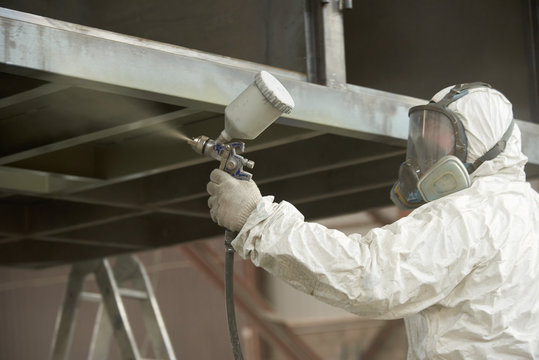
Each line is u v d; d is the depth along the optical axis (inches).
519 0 139.5
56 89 91.7
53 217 172.1
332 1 108.6
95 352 197.9
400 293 77.9
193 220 177.8
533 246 83.1
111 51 84.2
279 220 80.8
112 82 83.9
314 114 102.2
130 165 134.9
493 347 80.2
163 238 182.9
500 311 80.1
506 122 89.2
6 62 76.7
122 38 89.0
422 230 80.0
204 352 427.2
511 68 139.9
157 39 125.6
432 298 79.6
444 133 88.8
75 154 136.3
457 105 89.3
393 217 391.2
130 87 85.2
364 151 131.1
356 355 410.0
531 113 136.9
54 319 434.6
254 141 122.6
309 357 399.2
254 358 429.1
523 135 126.2
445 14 149.2
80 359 425.1
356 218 399.9
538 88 136.8
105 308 188.9
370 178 147.2
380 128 109.3
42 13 144.3
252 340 430.3
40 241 197.5
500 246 80.7
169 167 129.5
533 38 137.9
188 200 161.3
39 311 437.4
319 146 136.5
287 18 109.3
